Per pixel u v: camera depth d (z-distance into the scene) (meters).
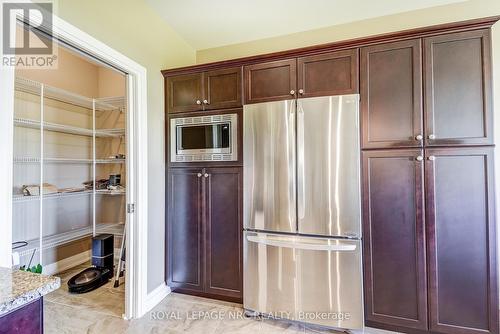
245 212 2.01
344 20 2.37
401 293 1.72
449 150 1.63
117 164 3.29
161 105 2.29
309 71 1.91
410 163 1.70
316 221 1.82
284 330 1.84
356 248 1.74
